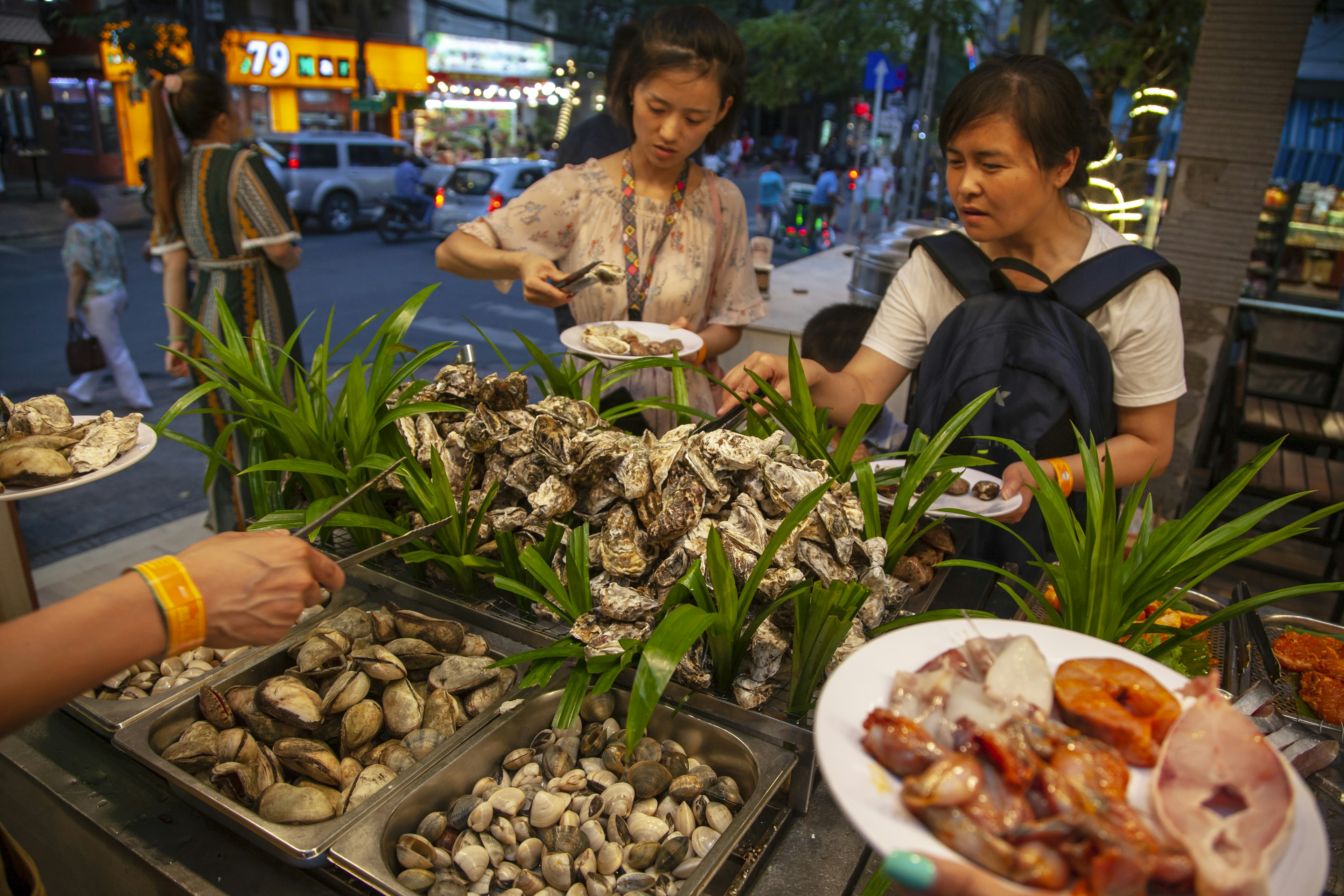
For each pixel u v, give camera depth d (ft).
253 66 44.55
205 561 2.31
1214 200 9.43
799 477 3.40
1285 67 8.81
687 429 3.80
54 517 11.89
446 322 23.93
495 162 37.06
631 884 2.68
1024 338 4.73
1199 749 1.76
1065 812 1.60
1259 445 10.66
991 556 4.94
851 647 3.12
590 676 3.12
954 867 1.50
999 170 4.50
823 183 34.19
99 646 2.09
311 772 2.98
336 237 36.76
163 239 9.01
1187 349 9.96
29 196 42.93
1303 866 1.60
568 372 4.74
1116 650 2.19
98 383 16.17
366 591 4.05
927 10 17.90
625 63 6.01
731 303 7.06
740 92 6.07
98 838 2.97
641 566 3.34
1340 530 9.53
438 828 2.84
